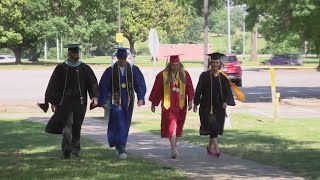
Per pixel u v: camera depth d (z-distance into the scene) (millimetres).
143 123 42219
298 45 67750
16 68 141625
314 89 83000
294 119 46219
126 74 25359
